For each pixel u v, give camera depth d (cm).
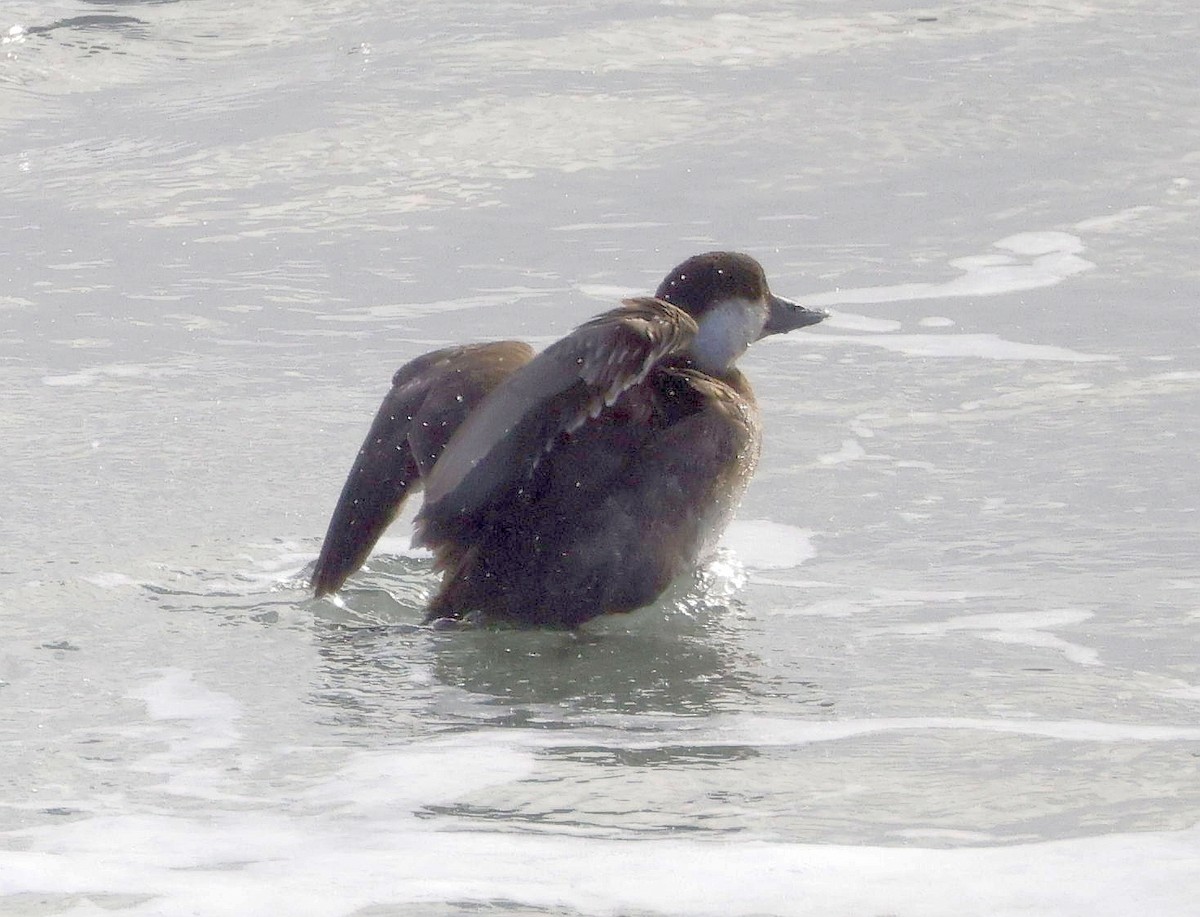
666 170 1858
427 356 952
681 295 1019
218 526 1045
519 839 643
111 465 1141
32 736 759
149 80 2159
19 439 1189
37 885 603
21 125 2008
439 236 1678
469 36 2312
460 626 910
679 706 796
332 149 1914
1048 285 1525
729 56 2238
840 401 1267
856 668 840
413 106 2042
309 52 2258
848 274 1567
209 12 2428
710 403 938
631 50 2258
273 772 718
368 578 983
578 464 905
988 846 630
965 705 787
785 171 1855
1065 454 1151
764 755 729
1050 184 1803
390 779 708
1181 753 720
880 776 702
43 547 1005
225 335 1428
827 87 2120
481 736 757
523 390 797
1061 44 2277
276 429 1212
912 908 580
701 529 929
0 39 2272
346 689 822
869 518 1056
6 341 1411
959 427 1209
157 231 1691
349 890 597
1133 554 987
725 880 604
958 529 1034
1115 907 577
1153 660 838
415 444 900
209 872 614
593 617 906
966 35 2330
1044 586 946
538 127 1983
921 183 1819
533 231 1691
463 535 902
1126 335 1396
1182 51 2236
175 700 805
